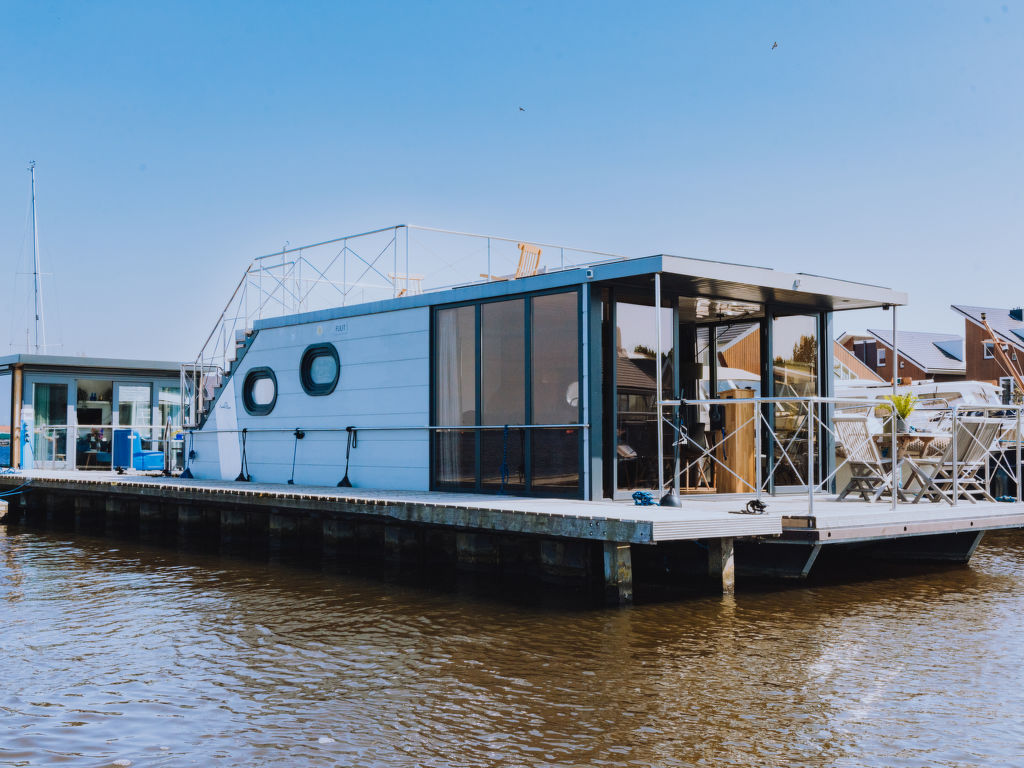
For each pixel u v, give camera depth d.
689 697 4.94
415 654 5.92
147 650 6.13
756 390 10.47
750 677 5.30
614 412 9.29
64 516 15.44
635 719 4.60
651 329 9.77
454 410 10.41
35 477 15.09
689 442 9.32
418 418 10.80
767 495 10.23
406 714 4.72
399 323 11.12
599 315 9.09
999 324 36.00
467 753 4.18
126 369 19.36
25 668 5.69
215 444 13.95
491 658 5.79
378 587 8.44
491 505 8.28
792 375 10.72
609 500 9.06
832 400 7.82
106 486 13.24
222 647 6.18
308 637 6.44
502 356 9.92
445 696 5.01
